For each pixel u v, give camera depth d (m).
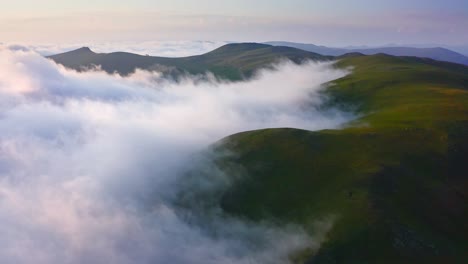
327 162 83.62
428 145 86.69
